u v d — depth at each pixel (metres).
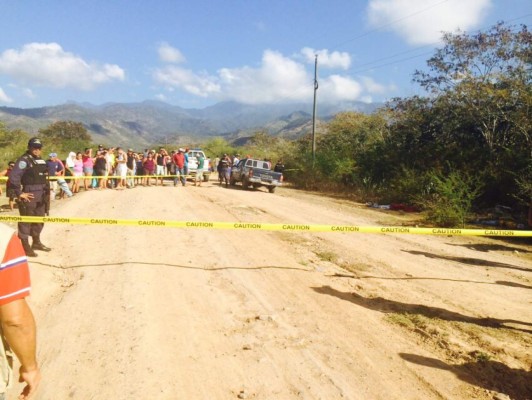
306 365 4.43
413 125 24.25
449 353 4.80
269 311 5.76
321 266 8.07
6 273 2.03
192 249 8.70
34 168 7.69
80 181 19.95
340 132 37.97
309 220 13.29
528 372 4.45
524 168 15.23
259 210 14.85
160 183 24.55
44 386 3.92
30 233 8.05
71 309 5.56
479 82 20.09
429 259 9.10
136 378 4.04
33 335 2.12
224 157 25.47
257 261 8.11
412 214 16.09
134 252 8.23
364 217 14.77
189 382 4.03
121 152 20.53
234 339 4.93
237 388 3.98
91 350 4.55
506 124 19.92
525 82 18.97
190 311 5.64
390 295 6.63
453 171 17.06
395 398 3.92
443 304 6.35
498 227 13.62
